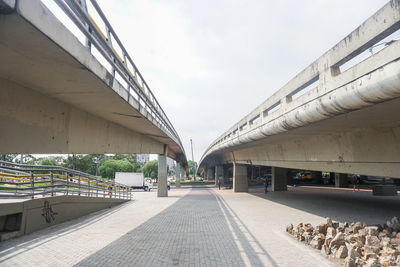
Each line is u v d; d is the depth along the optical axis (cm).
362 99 614
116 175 4659
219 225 1154
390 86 530
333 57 711
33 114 695
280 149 1738
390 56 527
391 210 1552
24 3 371
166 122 1858
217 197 2669
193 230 1050
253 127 1438
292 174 5550
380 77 545
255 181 5941
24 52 484
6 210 867
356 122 862
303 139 1402
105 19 688
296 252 722
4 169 895
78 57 517
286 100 1018
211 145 3700
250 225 1145
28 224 976
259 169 7119
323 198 2291
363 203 1906
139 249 771
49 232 1008
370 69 580
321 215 1405
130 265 633
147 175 9612
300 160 1493
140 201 2341
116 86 737
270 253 718
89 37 564
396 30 543
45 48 464
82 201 1444
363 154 980
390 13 533
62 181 1234
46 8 420
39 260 665
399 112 716
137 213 1558
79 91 718
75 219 1334
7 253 723
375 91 569
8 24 390
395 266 516
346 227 882
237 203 2059
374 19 574
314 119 834
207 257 693
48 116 757
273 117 1141
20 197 1046
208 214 1502
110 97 780
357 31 624
